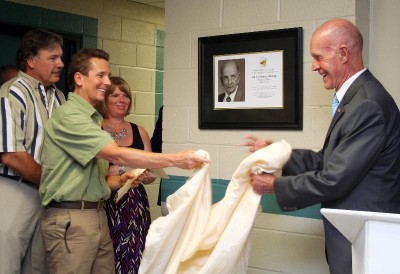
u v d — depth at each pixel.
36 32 2.55
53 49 2.54
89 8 4.08
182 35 2.99
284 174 2.20
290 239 2.64
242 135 2.78
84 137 2.25
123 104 3.02
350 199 1.93
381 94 1.93
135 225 2.82
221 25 2.84
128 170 2.64
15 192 2.49
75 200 2.32
